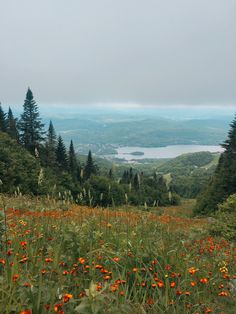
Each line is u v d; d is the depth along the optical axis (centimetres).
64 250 561
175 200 8181
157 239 677
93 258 530
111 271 481
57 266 456
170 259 568
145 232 727
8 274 385
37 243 559
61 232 654
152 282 475
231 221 1555
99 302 310
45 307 337
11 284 347
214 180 5150
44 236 612
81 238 584
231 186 4591
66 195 922
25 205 1120
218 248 915
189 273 538
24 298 338
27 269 453
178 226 1350
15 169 3566
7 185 3017
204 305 461
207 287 521
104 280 447
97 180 4262
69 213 1019
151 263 535
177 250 612
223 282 580
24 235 582
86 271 482
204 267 624
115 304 367
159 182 8325
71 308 352
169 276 507
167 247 607
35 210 922
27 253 488
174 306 437
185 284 495
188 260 594
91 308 302
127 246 555
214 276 581
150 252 568
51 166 6262
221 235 1471
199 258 696
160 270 524
